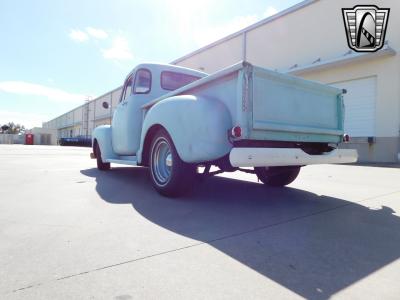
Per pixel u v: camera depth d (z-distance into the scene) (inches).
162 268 65.2
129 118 191.2
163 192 138.3
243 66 106.6
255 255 73.0
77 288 56.6
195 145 115.9
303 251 75.9
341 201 135.5
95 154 267.3
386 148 382.6
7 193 147.6
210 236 86.5
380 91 389.4
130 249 75.7
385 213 114.5
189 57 756.0
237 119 108.7
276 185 172.9
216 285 58.1
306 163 121.8
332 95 145.8
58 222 98.2
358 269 65.8
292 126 122.3
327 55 455.2
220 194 150.3
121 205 123.4
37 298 53.0
